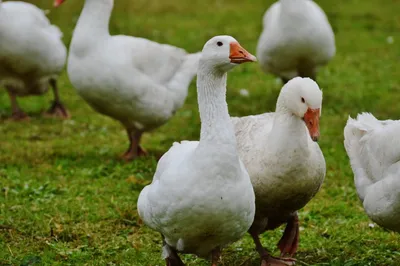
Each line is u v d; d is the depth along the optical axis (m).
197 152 8.09
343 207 12.01
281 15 16.80
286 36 16.81
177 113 18.27
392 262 9.64
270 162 9.31
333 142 15.55
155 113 13.91
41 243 10.42
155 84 13.75
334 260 9.66
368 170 9.31
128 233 10.95
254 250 10.40
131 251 10.12
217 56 8.14
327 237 10.96
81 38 13.51
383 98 19.41
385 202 8.88
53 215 11.48
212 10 31.72
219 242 8.54
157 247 10.41
